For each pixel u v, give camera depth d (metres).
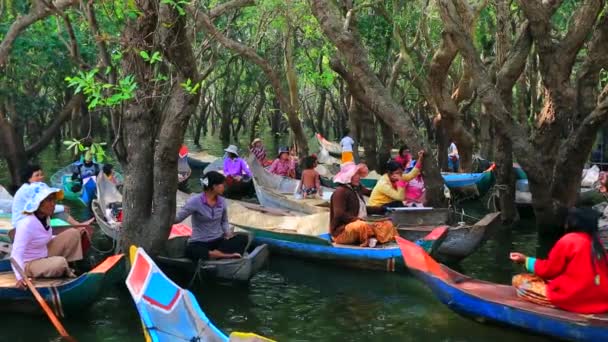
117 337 6.39
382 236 8.75
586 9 9.52
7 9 16.44
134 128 7.64
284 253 9.24
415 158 10.07
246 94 33.28
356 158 18.23
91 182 12.66
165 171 7.66
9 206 10.79
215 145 31.66
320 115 33.62
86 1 7.70
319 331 6.63
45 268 6.83
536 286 6.28
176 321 5.35
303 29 19.39
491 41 17.91
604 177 10.92
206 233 8.03
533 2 9.48
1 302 6.79
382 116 10.23
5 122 14.52
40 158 22.78
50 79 20.48
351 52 10.06
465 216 12.60
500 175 11.30
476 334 6.51
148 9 6.90
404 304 7.40
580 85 9.83
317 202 11.87
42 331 6.49
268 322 6.88
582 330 5.83
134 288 5.11
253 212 10.58
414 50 17.58
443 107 14.07
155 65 7.62
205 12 12.09
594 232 5.97
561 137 10.84
